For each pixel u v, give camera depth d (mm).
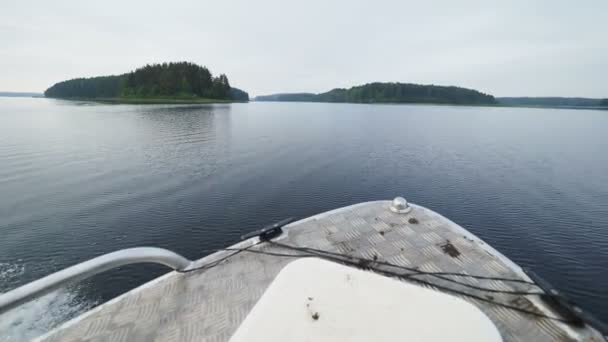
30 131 21125
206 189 9680
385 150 17234
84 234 6547
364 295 1569
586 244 6781
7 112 37875
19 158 13328
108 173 11250
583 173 12422
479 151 17188
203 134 21906
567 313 2209
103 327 2230
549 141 21031
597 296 5281
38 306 4309
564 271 5906
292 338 1320
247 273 2895
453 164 13945
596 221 7836
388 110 62938
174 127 25047
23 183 9820
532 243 6855
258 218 7617
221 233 6766
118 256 2432
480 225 7715
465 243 3363
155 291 2627
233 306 2453
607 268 5938
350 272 1746
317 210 8266
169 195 9000
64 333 2174
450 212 8469
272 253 3230
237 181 10656
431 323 1392
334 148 17656
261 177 11273
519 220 7949
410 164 13875
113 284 4973
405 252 3223
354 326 1380
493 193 9938
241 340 1317
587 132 26609
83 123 26422
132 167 12211
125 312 2377
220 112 45188
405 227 3781
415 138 21938
